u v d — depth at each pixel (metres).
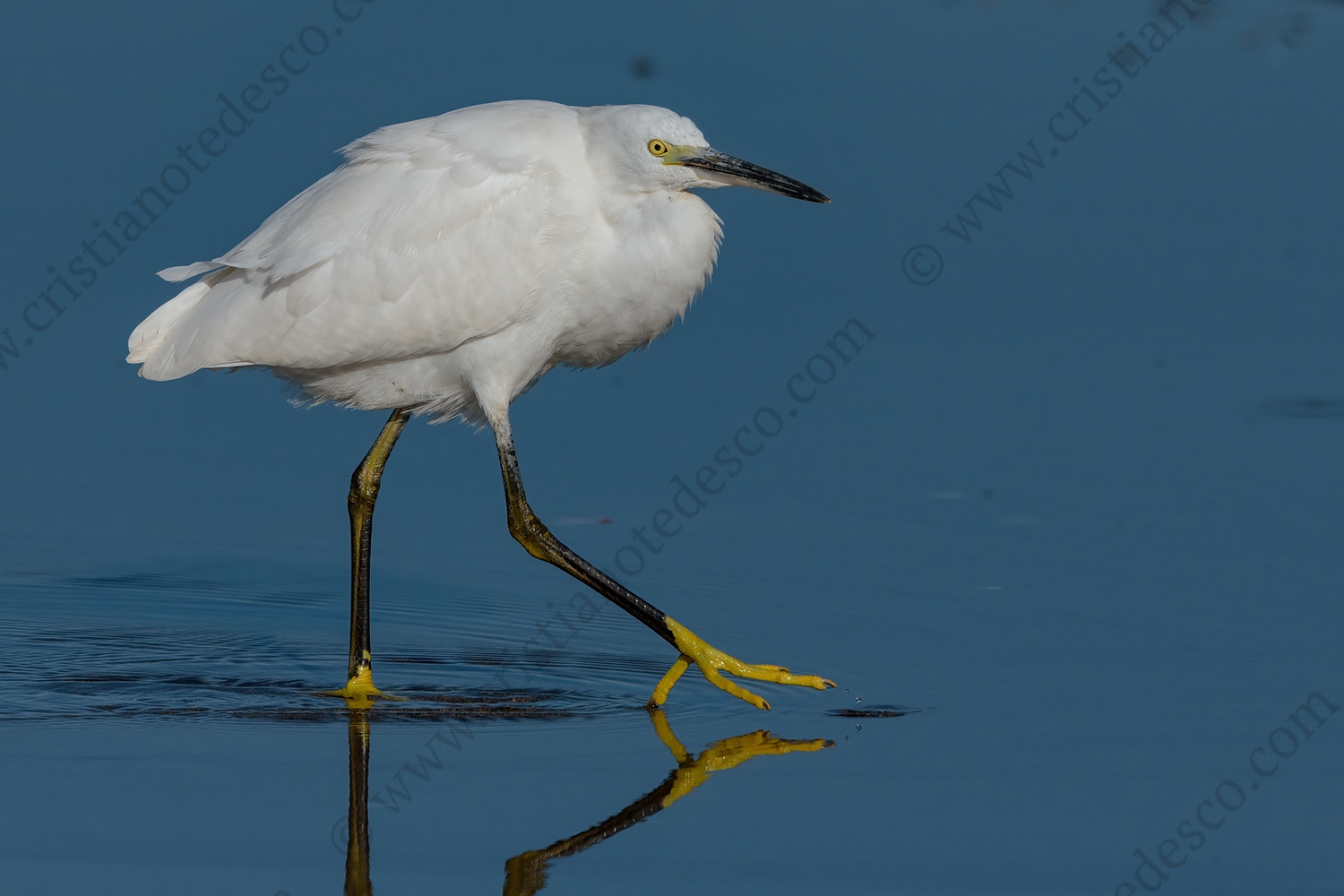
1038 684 11.92
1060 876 9.05
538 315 12.23
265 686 12.11
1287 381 18.30
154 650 12.90
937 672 12.20
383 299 11.91
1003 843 9.43
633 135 12.11
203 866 9.01
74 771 10.30
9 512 15.79
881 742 10.92
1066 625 13.05
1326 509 15.41
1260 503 15.56
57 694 11.80
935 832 9.54
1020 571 14.22
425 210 11.91
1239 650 12.49
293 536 15.52
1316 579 13.89
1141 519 15.31
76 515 15.79
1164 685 11.86
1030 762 10.55
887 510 15.70
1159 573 14.11
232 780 10.22
